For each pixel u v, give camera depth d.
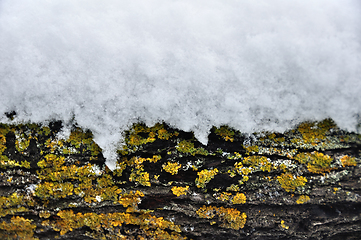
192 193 0.46
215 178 0.46
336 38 0.45
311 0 0.45
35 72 0.45
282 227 0.46
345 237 0.46
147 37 0.45
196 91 0.45
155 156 0.46
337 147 0.45
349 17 0.45
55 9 0.45
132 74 0.45
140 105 0.45
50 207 0.47
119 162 0.46
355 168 0.45
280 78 0.45
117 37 0.45
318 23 0.45
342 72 0.44
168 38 0.45
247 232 0.47
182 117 0.45
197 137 0.46
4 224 0.48
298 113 0.45
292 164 0.46
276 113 0.45
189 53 0.45
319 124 0.45
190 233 0.47
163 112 0.45
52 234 0.48
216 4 0.45
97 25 0.45
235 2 0.45
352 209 0.46
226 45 0.45
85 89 0.45
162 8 0.45
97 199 0.47
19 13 0.45
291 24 0.45
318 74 0.44
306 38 0.45
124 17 0.45
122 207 0.47
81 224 0.48
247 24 0.45
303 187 0.46
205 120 0.45
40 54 0.45
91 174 0.46
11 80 0.45
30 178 0.47
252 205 0.46
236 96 0.45
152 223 0.47
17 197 0.47
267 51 0.44
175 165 0.46
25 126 0.46
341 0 0.45
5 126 0.46
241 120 0.45
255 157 0.46
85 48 0.45
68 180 0.47
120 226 0.47
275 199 0.46
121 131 0.46
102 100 0.45
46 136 0.46
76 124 0.46
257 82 0.45
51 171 0.46
